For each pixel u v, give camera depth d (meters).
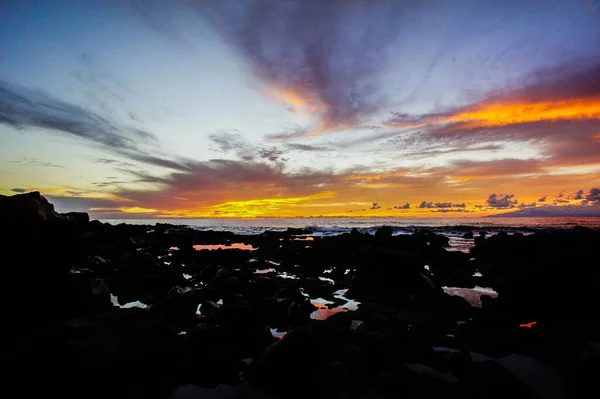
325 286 13.88
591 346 6.10
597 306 8.88
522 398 4.74
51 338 5.10
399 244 24.05
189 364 6.04
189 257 22.95
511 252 18.88
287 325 8.67
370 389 5.27
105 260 16.23
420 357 6.27
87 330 5.38
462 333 7.92
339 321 8.83
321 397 5.11
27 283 6.35
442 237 28.70
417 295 11.10
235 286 12.51
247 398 5.14
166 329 6.21
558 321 8.50
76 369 4.74
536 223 70.38
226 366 6.05
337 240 27.22
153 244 32.25
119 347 5.29
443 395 4.91
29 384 4.50
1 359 4.61
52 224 6.92
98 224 38.06
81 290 7.54
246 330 7.55
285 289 11.86
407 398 4.96
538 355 6.39
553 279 10.01
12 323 5.91
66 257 7.34
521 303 9.83
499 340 7.10
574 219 95.50
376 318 9.12
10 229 6.24
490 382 5.00
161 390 5.30
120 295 11.99
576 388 5.14
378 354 6.24
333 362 6.07
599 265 10.68
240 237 41.53
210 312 9.34
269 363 5.54
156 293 12.22
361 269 13.88
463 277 16.03
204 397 5.15
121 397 4.94
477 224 70.50
